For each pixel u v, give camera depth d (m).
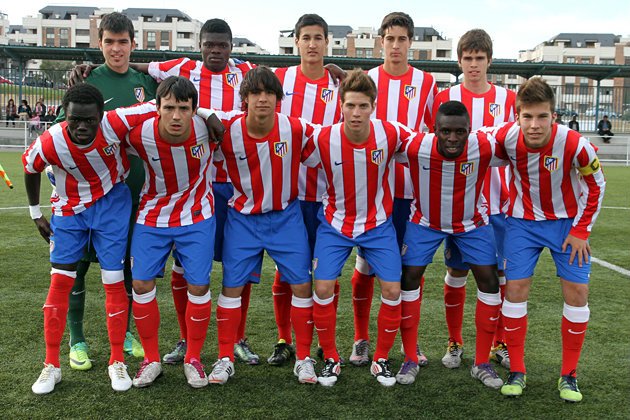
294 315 3.49
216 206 3.80
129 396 3.19
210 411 3.03
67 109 3.05
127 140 3.29
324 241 3.53
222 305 3.46
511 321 3.34
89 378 3.42
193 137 3.26
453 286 3.73
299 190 3.88
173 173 3.31
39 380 3.23
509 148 3.30
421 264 3.53
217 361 3.51
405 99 4.11
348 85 3.28
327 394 3.27
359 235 3.47
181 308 3.78
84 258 3.59
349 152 3.38
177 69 4.08
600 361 3.75
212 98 4.09
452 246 3.69
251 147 3.37
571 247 3.30
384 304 3.46
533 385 3.42
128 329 3.91
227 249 3.50
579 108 33.81
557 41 81.50
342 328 4.41
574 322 3.27
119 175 3.43
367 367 3.69
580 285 3.26
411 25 4.04
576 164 3.19
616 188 13.84
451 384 3.43
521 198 3.40
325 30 4.01
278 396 3.23
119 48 3.81
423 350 3.98
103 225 3.35
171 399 3.16
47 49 23.31
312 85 4.06
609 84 64.00
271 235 3.47
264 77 3.23
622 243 7.61
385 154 3.40
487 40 4.06
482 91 4.17
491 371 3.46
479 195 3.48
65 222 3.33
